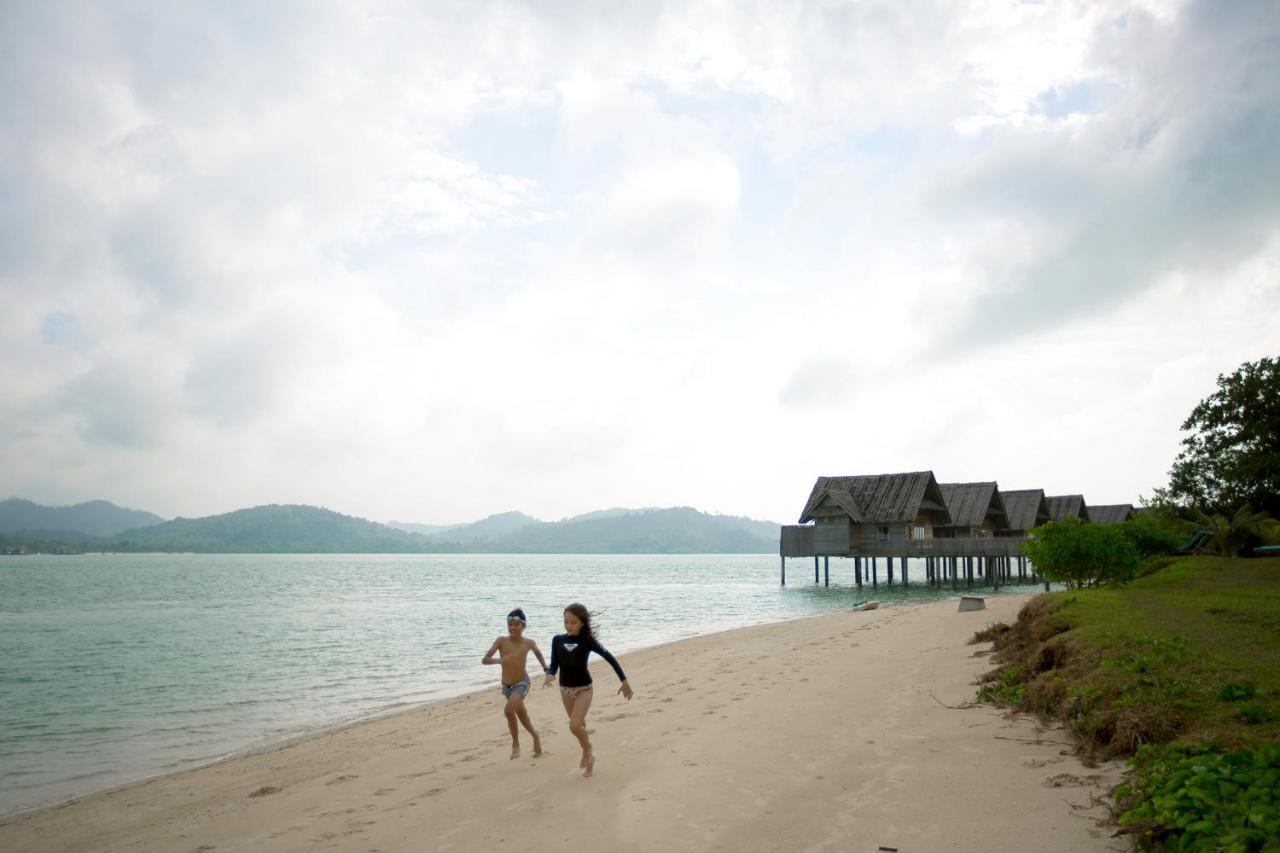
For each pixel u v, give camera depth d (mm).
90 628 35156
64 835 8141
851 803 6188
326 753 11242
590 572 130375
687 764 7699
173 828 7738
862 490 56125
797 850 5332
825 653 16125
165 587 75438
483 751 9633
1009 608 23516
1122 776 6176
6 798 10414
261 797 8680
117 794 9969
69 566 159500
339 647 27891
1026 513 63625
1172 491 36250
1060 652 9820
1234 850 3982
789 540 57125
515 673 8820
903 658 14062
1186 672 7660
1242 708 6312
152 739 13992
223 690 19125
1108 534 19391
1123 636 9531
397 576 110000
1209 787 4812
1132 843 4926
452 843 6082
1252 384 28516
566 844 5816
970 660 12938
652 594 62375
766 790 6660
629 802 6656
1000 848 5117
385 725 13555
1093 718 7242
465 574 119688
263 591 69062
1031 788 6199
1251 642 9055
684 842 5645
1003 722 8438
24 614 43031
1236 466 29766
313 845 6398
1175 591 16031
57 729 14969
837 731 8594
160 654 26094
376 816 7055
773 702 10672
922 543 52312
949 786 6414
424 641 29766
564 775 7773
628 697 7840
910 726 8586
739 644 21156
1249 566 21547
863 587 58875
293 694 18391
